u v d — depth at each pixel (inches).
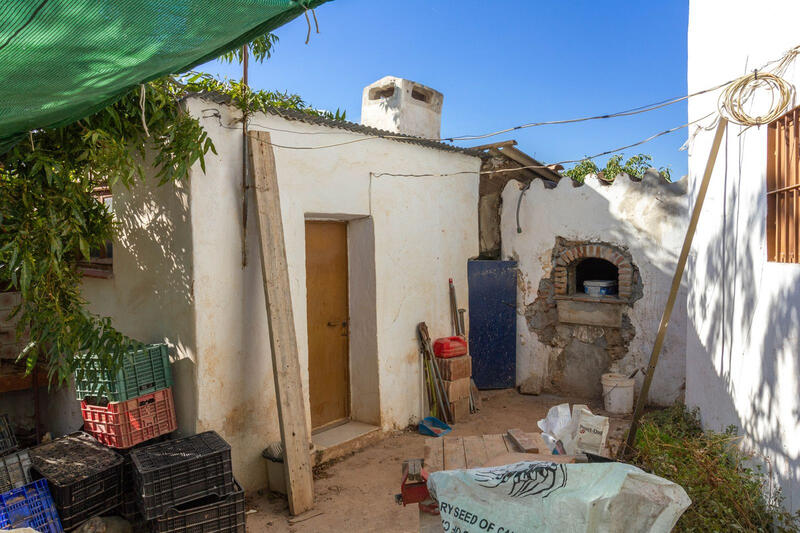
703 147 234.2
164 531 152.6
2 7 68.1
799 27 133.4
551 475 81.0
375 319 259.1
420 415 286.4
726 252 199.0
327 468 226.2
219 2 78.2
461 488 83.3
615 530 76.5
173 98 181.2
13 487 153.9
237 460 200.4
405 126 329.7
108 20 76.9
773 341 150.6
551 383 336.2
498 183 350.9
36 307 156.1
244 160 202.1
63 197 156.9
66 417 248.4
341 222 264.7
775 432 148.3
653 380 300.0
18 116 113.5
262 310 210.4
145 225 202.4
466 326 328.2
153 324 201.6
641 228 300.5
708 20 221.9
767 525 139.7
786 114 142.1
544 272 335.9
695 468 159.3
